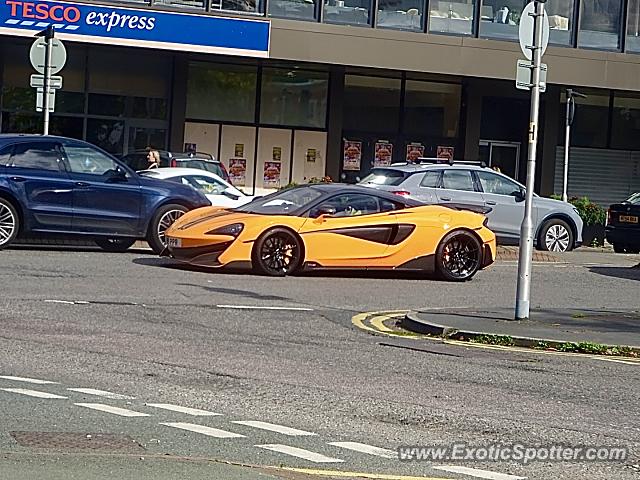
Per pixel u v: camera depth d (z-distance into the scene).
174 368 9.28
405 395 8.63
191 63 30.89
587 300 15.64
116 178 17.80
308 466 6.44
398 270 16.98
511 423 7.83
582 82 30.89
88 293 13.40
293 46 28.59
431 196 21.48
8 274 14.58
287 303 13.75
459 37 29.70
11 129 29.86
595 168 33.84
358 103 32.16
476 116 32.66
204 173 21.36
